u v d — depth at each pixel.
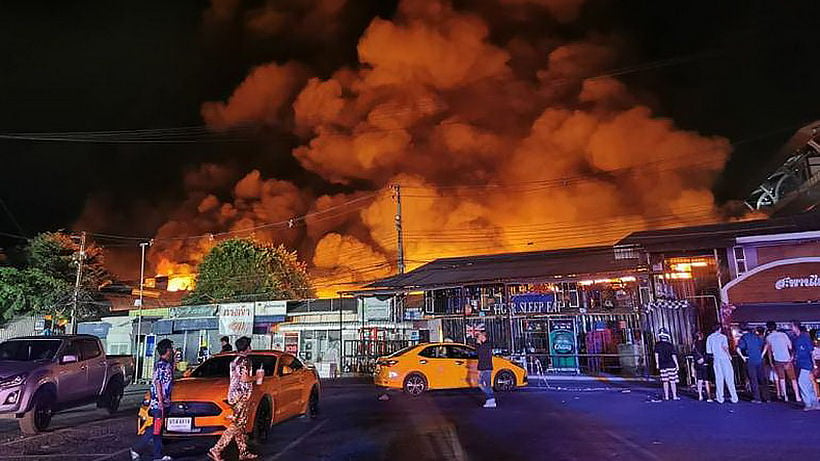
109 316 36.44
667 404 13.52
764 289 17.50
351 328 29.52
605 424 10.83
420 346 17.48
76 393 12.38
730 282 17.89
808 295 17.08
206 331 33.03
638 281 20.69
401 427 11.00
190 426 8.64
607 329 21.66
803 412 11.91
